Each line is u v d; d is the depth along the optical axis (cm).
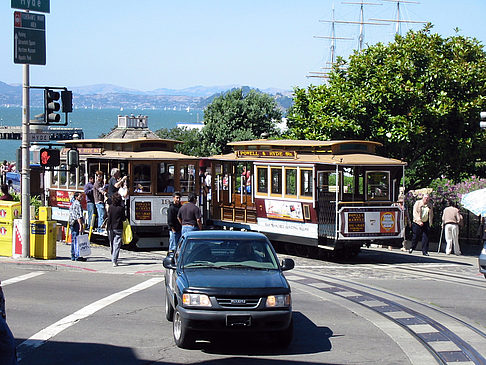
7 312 1237
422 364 941
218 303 953
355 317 1252
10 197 2336
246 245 1112
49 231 1956
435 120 2648
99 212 2327
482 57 2908
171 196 2411
